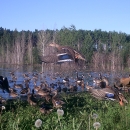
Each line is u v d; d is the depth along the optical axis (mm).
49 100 17688
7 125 10430
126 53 83375
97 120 11375
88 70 66000
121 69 77188
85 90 28750
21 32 118375
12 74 42250
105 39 91125
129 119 11562
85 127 10117
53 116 12266
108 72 64125
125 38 92625
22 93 23797
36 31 118875
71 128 9375
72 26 81625
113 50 85312
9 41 111750
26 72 56000
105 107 15461
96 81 28531
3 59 100812
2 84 12992
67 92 24734
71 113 13578
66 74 51344
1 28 129750
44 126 9812
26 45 102062
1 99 16469
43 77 45531
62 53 6785
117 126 10742
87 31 93500
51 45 7238
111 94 8266
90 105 16156
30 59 86250
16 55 93250
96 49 84625
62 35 76062
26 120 10961
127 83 15367
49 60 6785
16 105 15758
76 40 78188
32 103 16031
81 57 6762
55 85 32188
